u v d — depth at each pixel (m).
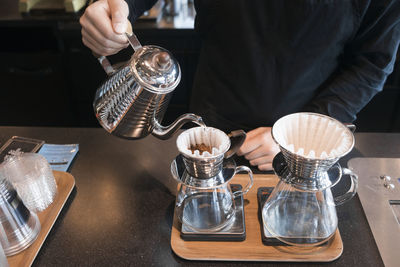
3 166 0.64
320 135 0.58
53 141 0.88
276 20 0.89
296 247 0.60
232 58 0.98
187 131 0.57
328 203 0.57
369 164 0.78
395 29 0.85
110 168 0.80
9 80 1.99
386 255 0.59
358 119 1.96
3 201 0.56
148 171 0.79
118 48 0.67
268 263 0.58
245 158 0.80
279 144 0.52
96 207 0.70
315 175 0.53
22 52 1.94
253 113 1.02
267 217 0.60
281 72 0.96
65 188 0.72
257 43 0.93
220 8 0.93
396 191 0.71
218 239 0.61
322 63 0.94
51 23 1.77
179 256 0.59
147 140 0.89
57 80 1.98
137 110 0.58
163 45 1.76
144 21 1.74
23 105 2.07
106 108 0.59
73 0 1.77
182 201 0.61
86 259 0.59
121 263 0.59
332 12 0.86
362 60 0.89
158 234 0.64
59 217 0.67
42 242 0.61
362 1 0.84
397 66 1.75
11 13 1.82
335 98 0.89
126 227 0.65
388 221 0.65
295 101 0.99
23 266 0.57
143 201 0.71
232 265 0.58
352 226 0.65
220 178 0.56
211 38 1.00
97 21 0.62
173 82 0.56
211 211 0.60
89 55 1.87
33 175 0.64
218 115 1.07
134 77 0.54
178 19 1.79
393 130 1.95
